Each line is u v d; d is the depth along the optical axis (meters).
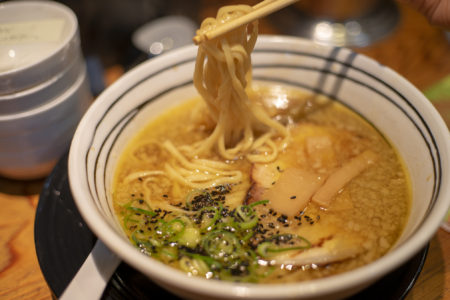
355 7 0.50
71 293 0.27
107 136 0.34
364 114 0.38
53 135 0.37
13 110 0.34
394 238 0.30
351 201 0.32
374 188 0.33
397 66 0.46
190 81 0.40
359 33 0.49
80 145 0.30
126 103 0.36
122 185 0.34
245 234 0.30
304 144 0.37
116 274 0.29
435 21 0.36
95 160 0.32
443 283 0.31
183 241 0.30
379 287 0.28
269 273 0.28
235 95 0.35
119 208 0.32
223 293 0.22
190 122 0.39
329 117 0.39
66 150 0.38
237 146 0.37
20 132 0.35
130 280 0.29
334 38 0.49
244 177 0.35
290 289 0.22
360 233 0.30
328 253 0.29
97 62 0.47
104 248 0.29
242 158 0.36
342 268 0.28
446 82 0.44
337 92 0.39
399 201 0.32
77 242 0.30
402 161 0.34
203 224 0.31
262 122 0.37
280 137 0.38
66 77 0.36
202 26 0.33
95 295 0.27
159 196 0.33
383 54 0.48
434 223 0.25
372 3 0.51
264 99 0.41
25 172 0.38
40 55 0.36
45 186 0.34
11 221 0.36
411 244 0.24
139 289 0.28
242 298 0.22
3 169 0.38
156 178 0.35
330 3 0.49
